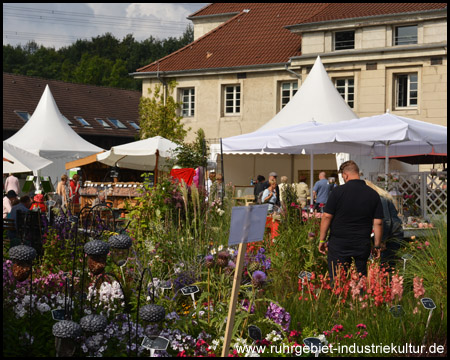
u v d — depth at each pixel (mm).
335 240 6926
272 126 17750
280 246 7551
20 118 41469
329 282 6691
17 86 44031
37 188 18312
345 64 28656
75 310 5285
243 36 33688
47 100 26531
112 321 5070
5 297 5207
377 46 28078
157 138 18734
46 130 25578
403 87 28109
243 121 31312
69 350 4262
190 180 10133
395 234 8102
